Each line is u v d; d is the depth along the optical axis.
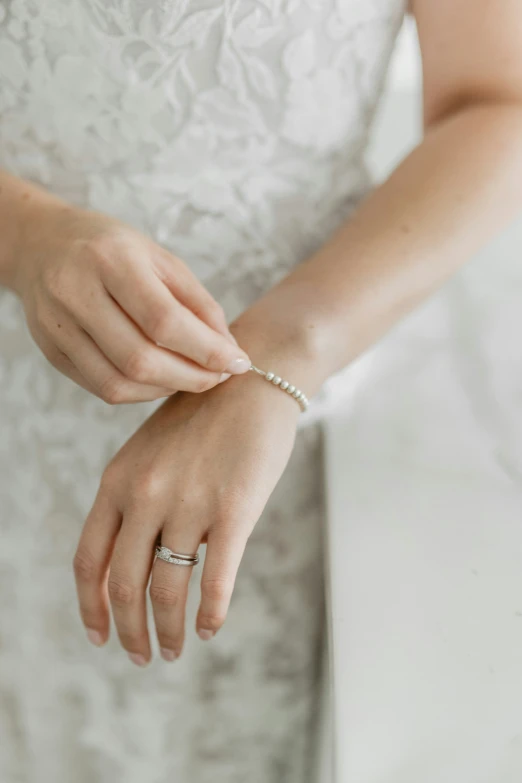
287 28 0.58
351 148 0.64
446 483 0.57
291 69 0.60
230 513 0.50
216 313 0.53
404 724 0.46
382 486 0.57
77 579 0.54
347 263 0.58
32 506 0.67
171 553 0.51
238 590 0.62
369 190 0.66
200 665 0.64
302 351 0.55
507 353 0.67
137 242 0.52
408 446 0.60
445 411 0.62
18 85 0.61
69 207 0.58
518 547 0.54
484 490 0.57
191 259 0.64
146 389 0.52
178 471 0.51
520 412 0.62
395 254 0.57
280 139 0.62
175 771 0.67
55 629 0.68
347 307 0.56
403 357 0.67
